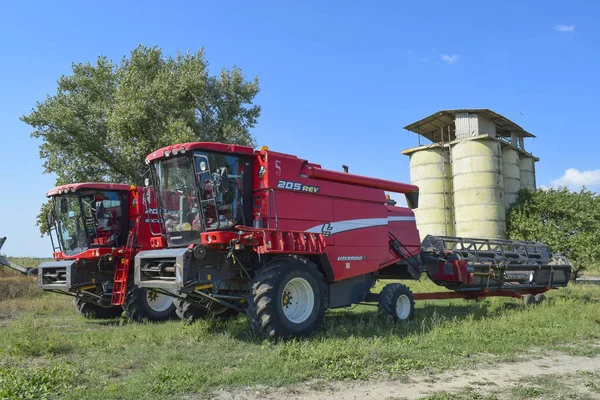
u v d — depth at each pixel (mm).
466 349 8227
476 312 13125
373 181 11562
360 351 7605
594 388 6074
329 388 5992
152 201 13664
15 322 11680
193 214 9227
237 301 9891
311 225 9906
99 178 29578
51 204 14281
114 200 13805
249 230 8773
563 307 13125
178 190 9500
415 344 8570
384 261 11883
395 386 6113
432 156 37094
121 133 26672
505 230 34375
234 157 9438
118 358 7516
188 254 8648
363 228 11086
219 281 9172
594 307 13125
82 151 29062
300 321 8875
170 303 13070
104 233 13562
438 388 6031
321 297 9273
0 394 5281
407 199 13383
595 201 32812
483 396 5691
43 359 7590
